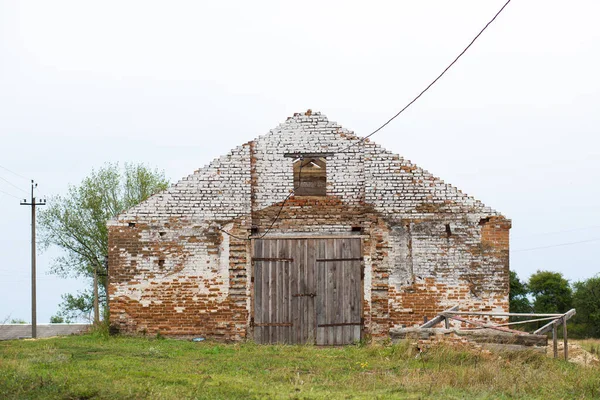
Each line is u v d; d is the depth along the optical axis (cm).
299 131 2220
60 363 1552
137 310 2162
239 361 1683
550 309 5869
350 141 2205
